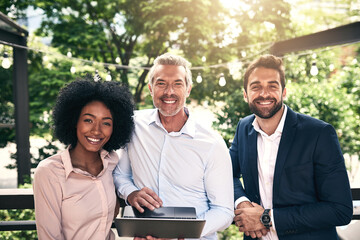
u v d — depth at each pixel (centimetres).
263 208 163
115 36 732
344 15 742
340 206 150
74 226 140
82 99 146
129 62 770
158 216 133
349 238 200
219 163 161
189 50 664
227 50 664
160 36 677
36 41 691
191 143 162
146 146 166
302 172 158
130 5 660
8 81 647
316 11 748
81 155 150
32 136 668
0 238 274
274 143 168
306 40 490
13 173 630
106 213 147
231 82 661
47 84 667
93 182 145
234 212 168
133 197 150
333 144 155
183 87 161
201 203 163
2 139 659
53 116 154
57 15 685
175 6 616
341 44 437
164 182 162
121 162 174
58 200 138
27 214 313
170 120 165
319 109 517
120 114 157
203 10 614
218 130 541
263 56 168
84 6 691
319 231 159
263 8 642
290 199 160
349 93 539
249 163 172
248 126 180
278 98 163
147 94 741
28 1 648
